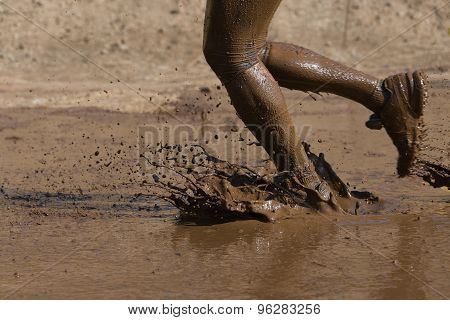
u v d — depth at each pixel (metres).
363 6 36.72
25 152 20.39
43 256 11.84
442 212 13.68
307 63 12.77
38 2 35.09
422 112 12.99
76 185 16.64
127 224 13.49
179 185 16.12
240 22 12.00
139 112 25.48
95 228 13.28
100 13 34.94
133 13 35.03
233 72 12.30
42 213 14.38
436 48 33.91
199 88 28.44
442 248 11.70
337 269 10.91
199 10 35.47
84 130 23.09
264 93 12.30
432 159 15.75
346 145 20.47
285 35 34.66
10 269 11.30
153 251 11.91
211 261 11.37
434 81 27.47
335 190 13.74
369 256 11.41
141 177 17.23
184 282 10.59
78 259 11.66
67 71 31.00
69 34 33.56
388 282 10.40
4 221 13.88
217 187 13.22
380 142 20.75
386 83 12.95
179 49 33.00
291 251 11.69
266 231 12.71
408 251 11.59
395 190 15.35
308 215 13.27
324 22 35.62
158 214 14.16
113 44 33.09
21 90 28.55
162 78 30.25
